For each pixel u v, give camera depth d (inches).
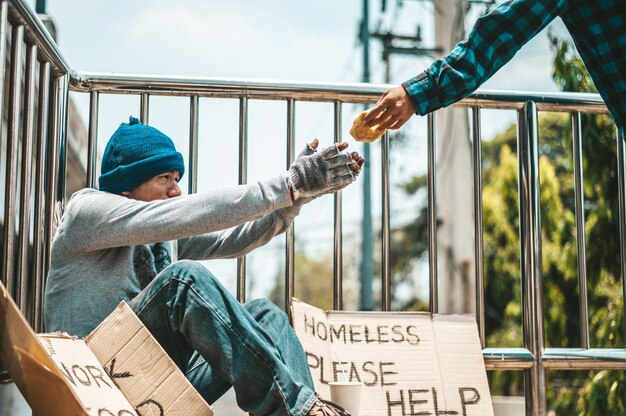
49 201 110.8
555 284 270.4
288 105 122.3
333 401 95.7
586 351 121.5
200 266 89.6
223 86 119.9
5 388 92.3
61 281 96.3
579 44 94.0
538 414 119.3
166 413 81.5
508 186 358.9
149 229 92.5
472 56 92.5
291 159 122.1
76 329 94.8
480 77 92.6
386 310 119.1
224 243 111.6
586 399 197.9
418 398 109.4
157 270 103.5
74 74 116.9
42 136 108.3
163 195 102.5
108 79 118.0
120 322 85.1
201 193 94.1
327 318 112.0
